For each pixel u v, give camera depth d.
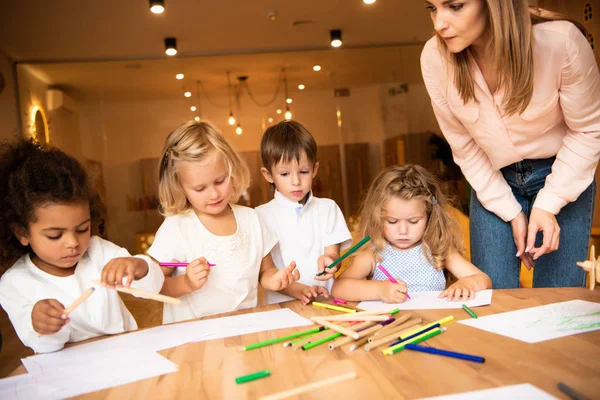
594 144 1.22
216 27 4.25
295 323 0.93
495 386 0.59
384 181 1.41
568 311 0.89
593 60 1.17
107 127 5.27
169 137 1.31
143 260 1.04
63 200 0.93
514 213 1.39
